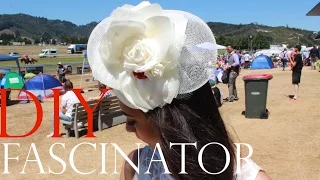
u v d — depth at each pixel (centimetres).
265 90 1088
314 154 725
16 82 1898
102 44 124
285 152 743
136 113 139
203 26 130
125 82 125
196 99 131
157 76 121
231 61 1452
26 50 13825
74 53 9438
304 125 989
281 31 19438
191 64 125
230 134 144
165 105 129
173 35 119
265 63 3869
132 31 120
